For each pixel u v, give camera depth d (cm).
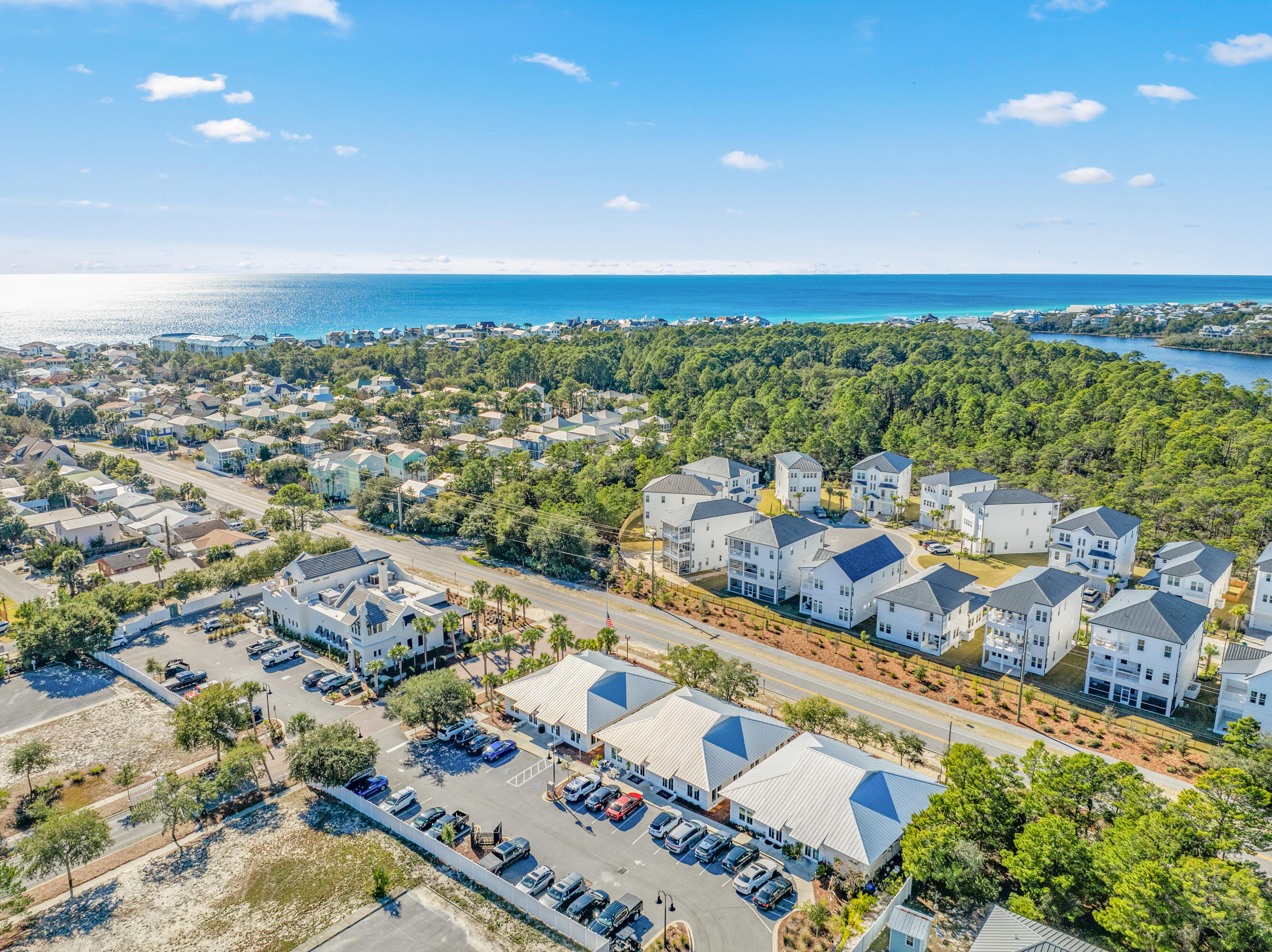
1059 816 5606
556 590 11875
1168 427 17150
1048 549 13625
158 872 5975
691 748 6881
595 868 5872
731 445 19262
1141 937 4588
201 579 11206
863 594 10519
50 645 9225
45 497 15662
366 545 14125
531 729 7925
